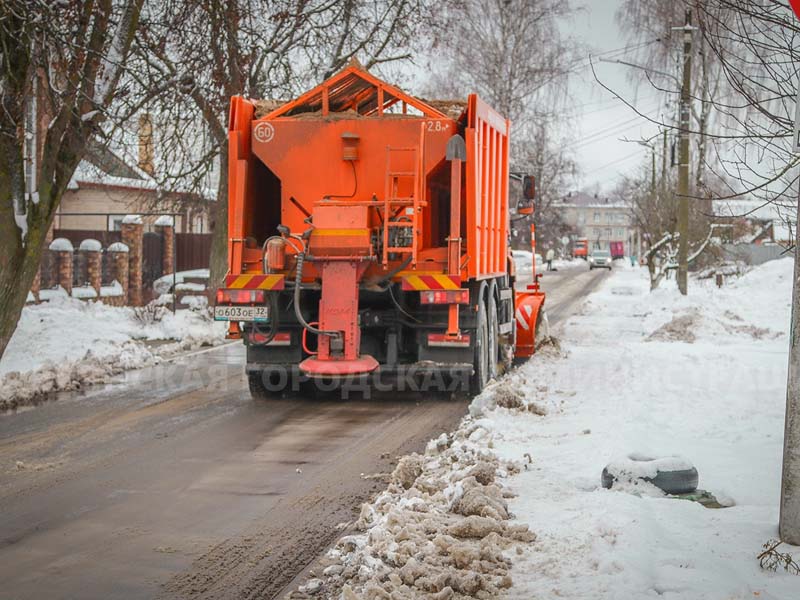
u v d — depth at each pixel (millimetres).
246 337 13086
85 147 13727
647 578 5281
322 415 11969
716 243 41188
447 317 12875
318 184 12836
